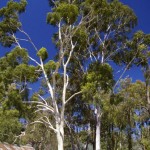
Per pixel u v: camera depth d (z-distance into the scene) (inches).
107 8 1061.8
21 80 1007.6
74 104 1285.7
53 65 1020.5
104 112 1278.3
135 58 1240.2
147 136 1529.3
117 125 1440.7
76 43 1090.1
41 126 1573.6
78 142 1429.6
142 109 1529.3
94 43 1225.4
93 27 1181.1
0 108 1002.1
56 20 960.3
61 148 928.9
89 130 1370.6
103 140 1537.9
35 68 1016.9
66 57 1198.3
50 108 984.3
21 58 1006.4
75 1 1040.2
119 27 1218.0
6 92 995.9
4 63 1013.8
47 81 984.9
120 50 1241.4
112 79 1045.8
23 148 1181.7
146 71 1392.7
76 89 1254.3
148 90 1461.6
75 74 1242.6
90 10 1039.0
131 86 1435.8
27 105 1016.2
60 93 1228.5
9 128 1091.9
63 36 1088.2
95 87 1013.8
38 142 1691.7
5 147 1060.5
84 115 1294.3
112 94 1198.9
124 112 1430.9
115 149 1487.5
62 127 948.6
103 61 1205.1
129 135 1524.4
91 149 1571.1
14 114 984.9
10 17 1045.2
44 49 1000.9
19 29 1045.8
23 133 1104.8
